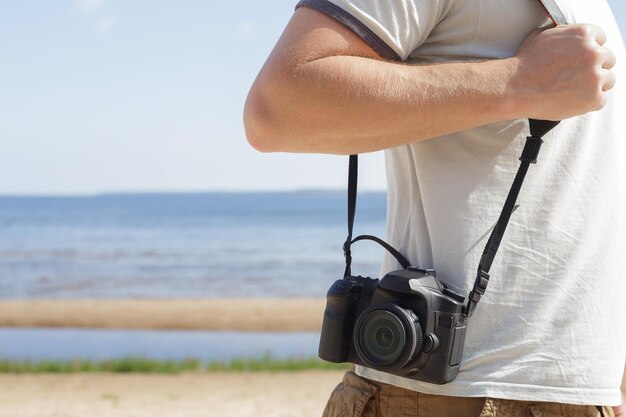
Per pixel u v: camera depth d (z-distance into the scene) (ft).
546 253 5.03
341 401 5.64
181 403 30.53
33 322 71.97
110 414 28.32
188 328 68.28
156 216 371.35
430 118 4.75
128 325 70.03
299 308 80.53
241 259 171.94
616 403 5.30
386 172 5.84
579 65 4.72
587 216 5.15
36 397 31.55
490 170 5.07
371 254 183.11
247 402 30.76
